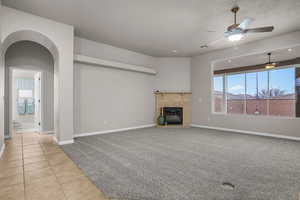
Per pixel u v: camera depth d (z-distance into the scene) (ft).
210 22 12.06
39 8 10.13
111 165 8.39
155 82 21.58
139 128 19.65
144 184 6.49
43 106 15.69
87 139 13.91
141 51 19.17
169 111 21.50
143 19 11.66
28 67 14.90
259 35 14.39
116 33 14.16
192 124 21.29
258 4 9.62
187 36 14.75
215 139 14.11
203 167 8.18
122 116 18.25
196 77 20.94
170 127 20.36
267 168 8.08
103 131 16.61
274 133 15.08
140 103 20.06
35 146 11.71
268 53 17.65
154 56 21.31
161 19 11.66
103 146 11.80
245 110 24.81
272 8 10.07
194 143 12.75
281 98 21.40
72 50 12.64
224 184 6.50
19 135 15.23
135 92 19.53
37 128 17.85
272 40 14.75
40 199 5.51
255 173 7.52
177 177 7.10
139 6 9.98
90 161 8.91
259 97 23.50
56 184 6.48
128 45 17.20
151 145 12.14
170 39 15.53
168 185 6.42
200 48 18.06
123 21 11.97
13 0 9.26
